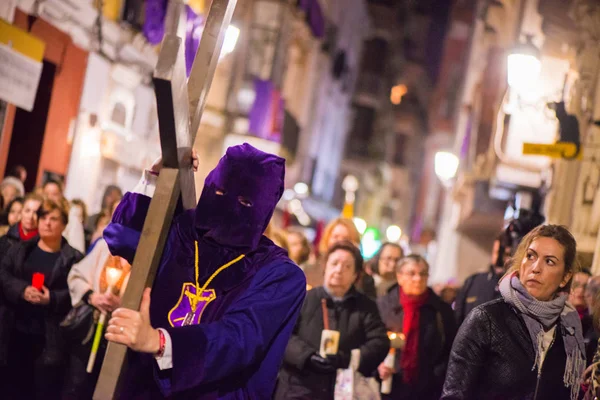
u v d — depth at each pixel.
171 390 2.99
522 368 4.01
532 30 13.34
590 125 10.98
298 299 3.37
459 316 7.16
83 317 6.55
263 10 25.38
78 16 14.06
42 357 6.83
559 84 12.39
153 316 3.31
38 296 6.65
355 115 48.75
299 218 34.38
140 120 17.39
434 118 57.22
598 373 4.18
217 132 24.72
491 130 20.67
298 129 29.41
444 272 26.28
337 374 6.31
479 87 22.92
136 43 16.36
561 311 4.09
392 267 8.82
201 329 3.07
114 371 2.86
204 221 3.36
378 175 50.31
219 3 3.19
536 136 12.66
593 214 10.40
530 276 4.04
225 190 3.37
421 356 7.11
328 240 8.12
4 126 12.19
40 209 6.91
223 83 24.80
